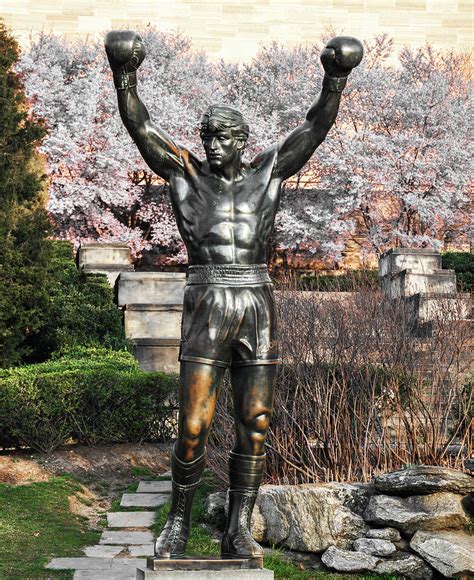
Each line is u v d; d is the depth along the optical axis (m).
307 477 9.15
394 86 27.30
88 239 26.78
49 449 11.59
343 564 8.00
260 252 6.02
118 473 11.35
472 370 11.05
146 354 15.52
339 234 26.61
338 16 30.45
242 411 5.96
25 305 14.54
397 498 8.26
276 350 6.00
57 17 29.69
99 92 26.98
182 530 5.96
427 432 9.23
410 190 26.39
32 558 8.39
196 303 5.89
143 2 30.11
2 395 11.45
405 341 10.01
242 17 30.44
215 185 6.03
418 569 7.84
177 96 28.30
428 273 17.58
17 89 17.52
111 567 8.17
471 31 30.48
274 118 27.05
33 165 18.30
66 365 12.53
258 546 5.90
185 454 5.90
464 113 26.78
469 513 8.15
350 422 9.52
